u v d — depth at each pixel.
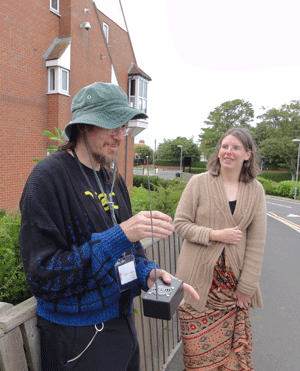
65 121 9.47
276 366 2.42
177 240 2.58
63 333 0.94
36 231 0.84
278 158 42.31
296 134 40.06
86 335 0.95
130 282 1.05
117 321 1.02
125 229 0.87
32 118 8.68
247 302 1.73
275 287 4.27
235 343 1.72
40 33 8.76
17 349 0.94
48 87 9.12
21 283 1.25
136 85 15.90
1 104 7.71
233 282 1.73
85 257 0.84
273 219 12.19
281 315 3.36
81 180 0.98
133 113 0.97
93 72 11.03
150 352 1.99
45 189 0.87
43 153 9.15
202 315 1.73
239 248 1.73
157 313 0.96
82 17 10.11
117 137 1.00
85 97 0.98
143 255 1.22
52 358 0.96
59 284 0.83
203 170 51.44
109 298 0.96
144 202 2.92
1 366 0.90
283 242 7.55
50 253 0.84
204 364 1.74
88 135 1.01
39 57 8.77
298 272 5.03
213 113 47.72
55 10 9.26
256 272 1.70
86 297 0.92
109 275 0.96
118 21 14.41
